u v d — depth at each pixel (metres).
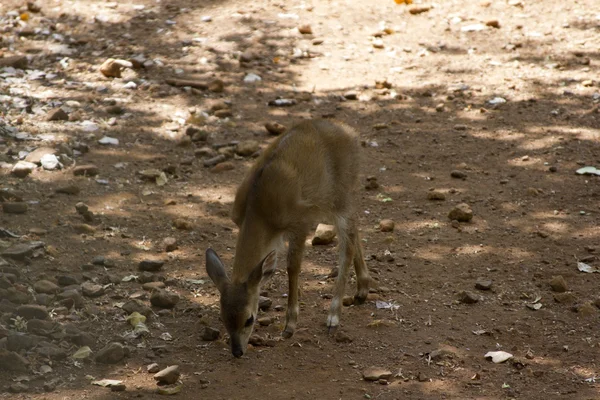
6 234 11.34
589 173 13.88
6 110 15.37
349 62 18.41
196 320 9.95
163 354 9.20
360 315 10.18
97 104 16.05
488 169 14.27
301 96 16.89
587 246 11.69
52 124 15.05
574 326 9.84
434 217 12.71
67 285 10.38
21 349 8.88
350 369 9.00
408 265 11.38
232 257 11.45
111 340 9.38
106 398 8.25
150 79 17.20
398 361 9.14
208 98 16.56
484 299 10.50
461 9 20.78
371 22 20.11
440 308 10.30
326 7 20.64
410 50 18.94
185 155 14.50
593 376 8.81
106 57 18.06
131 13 20.16
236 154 14.66
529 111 16.36
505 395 8.48
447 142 15.24
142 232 12.02
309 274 11.27
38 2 20.44
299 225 9.69
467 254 11.64
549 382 8.72
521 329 9.79
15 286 10.01
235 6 20.58
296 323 9.73
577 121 15.91
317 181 9.95
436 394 8.50
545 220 12.54
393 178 13.98
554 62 18.34
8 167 13.33
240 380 8.72
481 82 17.61
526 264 11.32
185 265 11.22
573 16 20.42
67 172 13.45
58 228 11.77
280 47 18.84
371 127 15.79
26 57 17.77
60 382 8.50
